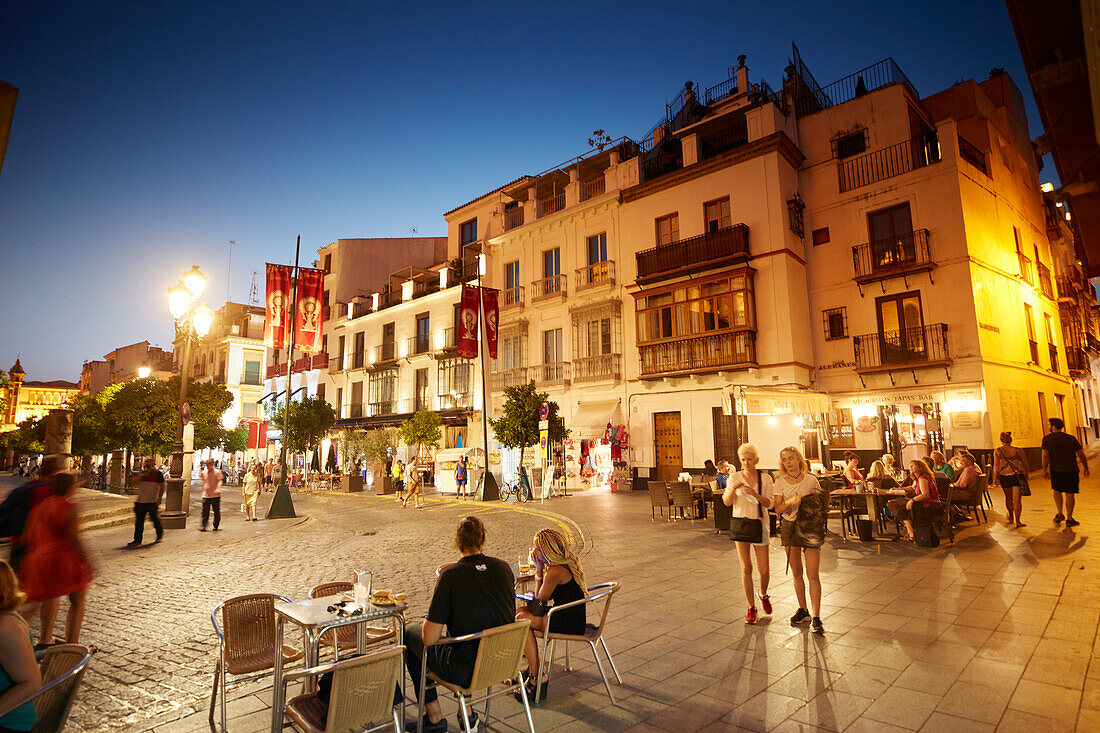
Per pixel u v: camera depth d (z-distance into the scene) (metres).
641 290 22.72
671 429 22.06
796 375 19.00
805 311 20.22
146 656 5.29
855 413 19.08
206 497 14.18
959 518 10.88
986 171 20.22
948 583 6.79
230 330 47.66
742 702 3.95
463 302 22.69
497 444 27.80
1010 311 19.58
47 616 5.10
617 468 22.80
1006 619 5.39
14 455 59.59
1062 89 3.53
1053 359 22.94
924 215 18.30
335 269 40.78
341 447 33.19
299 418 32.72
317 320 19.61
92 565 5.47
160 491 12.24
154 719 3.98
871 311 19.17
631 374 23.30
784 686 4.18
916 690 4.00
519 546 10.94
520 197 29.84
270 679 4.75
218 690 4.46
